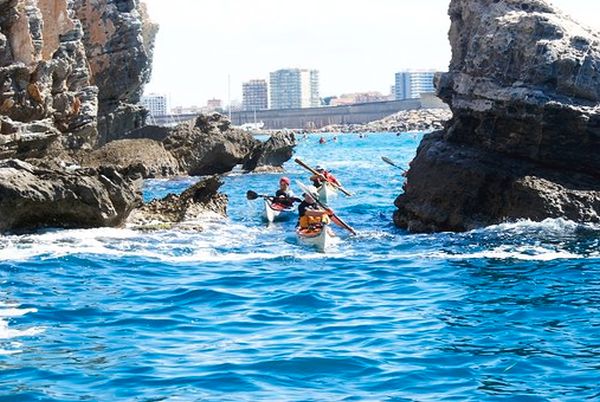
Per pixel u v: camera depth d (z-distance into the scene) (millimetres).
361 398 10766
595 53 22516
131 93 49188
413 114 195250
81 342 13094
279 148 50406
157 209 26000
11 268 18672
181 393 10898
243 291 16781
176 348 12797
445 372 11672
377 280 17719
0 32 31172
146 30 53031
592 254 19453
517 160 23422
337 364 12008
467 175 23625
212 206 27141
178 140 46438
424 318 14492
